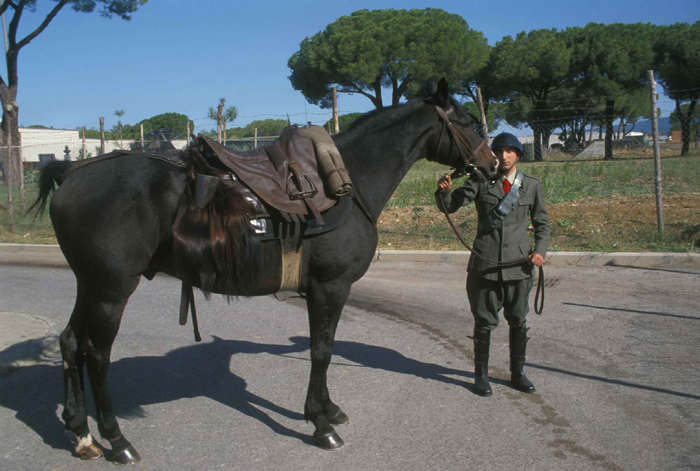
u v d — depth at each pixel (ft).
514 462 10.43
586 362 15.28
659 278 23.66
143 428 11.84
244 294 10.59
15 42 77.20
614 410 12.50
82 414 10.82
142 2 82.99
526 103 116.16
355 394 13.47
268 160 10.60
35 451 10.89
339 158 10.76
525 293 13.24
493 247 13.02
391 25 98.17
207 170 10.17
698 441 11.12
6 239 33.83
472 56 102.83
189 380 14.38
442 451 10.85
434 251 28.60
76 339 10.96
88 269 9.75
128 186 9.77
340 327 18.53
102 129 44.52
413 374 14.71
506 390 13.67
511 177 13.29
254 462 10.51
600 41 110.83
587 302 20.65
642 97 128.16
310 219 10.46
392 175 11.96
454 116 12.34
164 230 9.95
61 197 9.93
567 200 40.11
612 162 68.54
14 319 18.16
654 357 15.51
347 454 10.78
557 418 12.17
